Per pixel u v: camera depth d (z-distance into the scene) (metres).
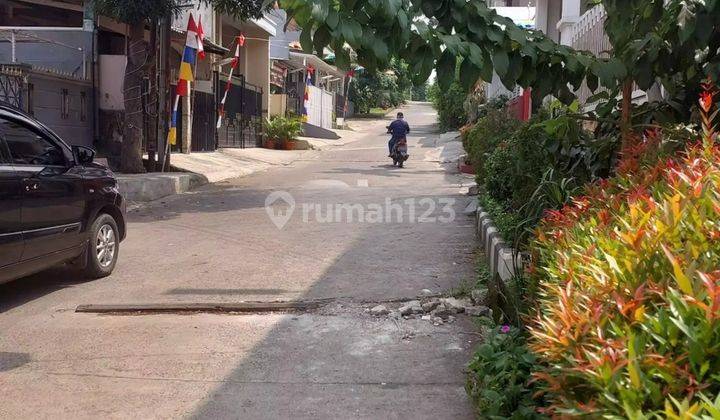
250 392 4.67
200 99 21.22
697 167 3.09
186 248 9.28
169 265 8.34
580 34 11.08
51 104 14.69
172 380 4.88
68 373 5.04
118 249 8.43
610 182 3.98
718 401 1.73
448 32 4.95
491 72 4.89
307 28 3.92
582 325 2.18
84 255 7.53
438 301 6.45
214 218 11.66
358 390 4.68
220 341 5.66
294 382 4.83
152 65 15.64
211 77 21.86
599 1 6.91
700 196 2.69
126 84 15.66
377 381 4.82
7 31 15.59
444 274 7.62
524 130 7.41
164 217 11.85
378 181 16.47
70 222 7.15
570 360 2.11
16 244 6.27
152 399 4.58
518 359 3.94
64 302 6.84
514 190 7.69
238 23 25.25
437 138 33.56
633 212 2.74
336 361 5.20
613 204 3.41
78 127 15.77
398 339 5.63
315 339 5.68
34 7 16.38
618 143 6.39
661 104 6.52
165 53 16.44
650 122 6.49
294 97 35.97
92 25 16.09
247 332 5.86
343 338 5.68
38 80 14.19
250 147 26.28
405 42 4.26
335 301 6.68
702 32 5.14
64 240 7.05
